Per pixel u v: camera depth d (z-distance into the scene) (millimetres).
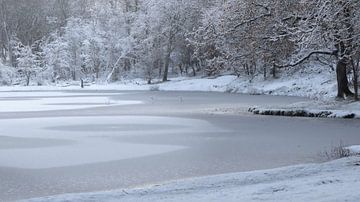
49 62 88375
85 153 16984
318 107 30078
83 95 57125
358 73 34438
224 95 54000
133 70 89125
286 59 32500
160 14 75562
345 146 17219
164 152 17047
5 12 98500
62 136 21422
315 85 51375
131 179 12922
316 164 12266
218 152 16953
